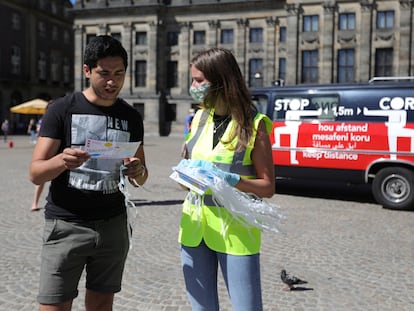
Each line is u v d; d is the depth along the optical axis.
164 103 53.38
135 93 53.28
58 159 2.78
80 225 3.01
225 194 2.80
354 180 11.13
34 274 5.82
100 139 3.05
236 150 2.94
